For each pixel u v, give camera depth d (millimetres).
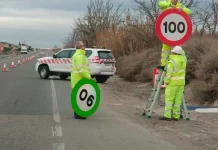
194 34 35375
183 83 14664
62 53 33938
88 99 14734
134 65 35531
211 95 21219
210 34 35188
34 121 13867
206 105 20766
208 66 22094
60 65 33688
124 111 17312
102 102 20328
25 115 15102
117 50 45844
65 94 22781
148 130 12945
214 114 17000
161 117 15344
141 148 10367
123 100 22234
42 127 12812
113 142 10984
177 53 14328
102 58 32500
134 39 44375
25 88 25562
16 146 10172
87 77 14594
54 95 22109
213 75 21188
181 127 13688
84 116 14664
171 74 14406
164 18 14156
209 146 10961
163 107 19297
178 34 14273
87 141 11008
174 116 14922
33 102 18984
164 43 14258
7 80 31953
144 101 22625
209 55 22625
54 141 10867
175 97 14844
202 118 15906
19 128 12539
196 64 25531
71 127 12977
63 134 11828
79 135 11766
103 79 34250
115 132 12422
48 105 18109
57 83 30297
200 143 11305
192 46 27688
